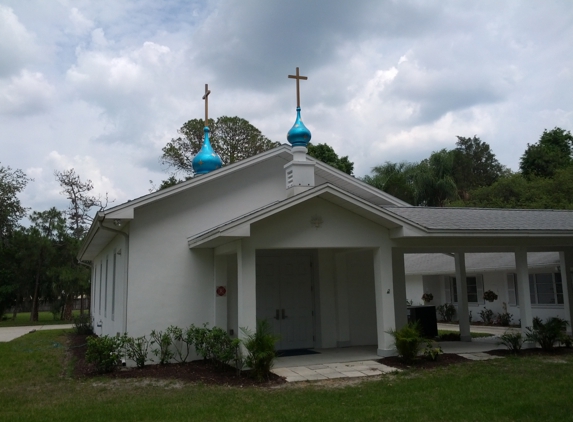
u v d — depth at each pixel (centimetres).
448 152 4253
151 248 1252
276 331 1420
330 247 1212
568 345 1354
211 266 1302
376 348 1412
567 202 3353
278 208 1105
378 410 772
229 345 1118
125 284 1223
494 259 2350
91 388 976
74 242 3525
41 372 1189
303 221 1178
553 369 1080
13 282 3550
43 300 3666
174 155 3494
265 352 1027
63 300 3628
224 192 1346
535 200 3531
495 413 748
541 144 4612
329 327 1458
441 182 3950
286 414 755
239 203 1358
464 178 4619
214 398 867
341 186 1555
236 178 1366
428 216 1436
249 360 1036
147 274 1238
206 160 1662
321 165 1483
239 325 1122
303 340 1441
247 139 3578
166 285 1252
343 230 1209
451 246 1361
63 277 3359
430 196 4028
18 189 4103
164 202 1281
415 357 1174
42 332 2409
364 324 1502
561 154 4366
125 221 1237
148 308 1227
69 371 1188
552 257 2009
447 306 2644
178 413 771
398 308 1506
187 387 966
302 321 1451
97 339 1130
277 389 943
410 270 2695
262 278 1435
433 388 917
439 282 2775
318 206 1194
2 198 4016
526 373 1040
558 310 2072
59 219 3625
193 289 1276
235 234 1071
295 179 1313
